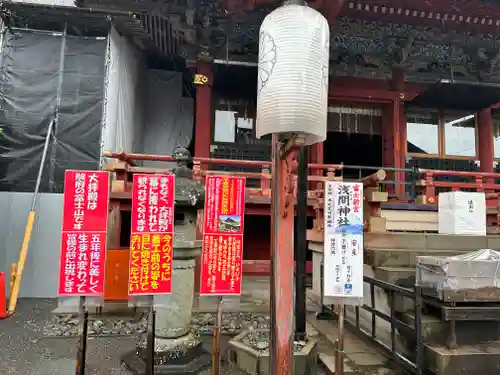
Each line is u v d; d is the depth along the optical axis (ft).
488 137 47.29
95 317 21.17
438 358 12.56
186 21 38.40
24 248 24.73
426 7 38.09
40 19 30.76
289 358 11.17
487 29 40.78
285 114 9.89
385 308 17.12
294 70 9.96
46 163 29.50
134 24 32.60
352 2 37.88
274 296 11.34
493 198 29.63
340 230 12.85
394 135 44.60
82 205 11.65
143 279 11.97
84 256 11.53
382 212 29.55
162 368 14.01
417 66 45.88
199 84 40.68
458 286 12.99
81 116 30.45
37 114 30.01
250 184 45.24
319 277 24.91
